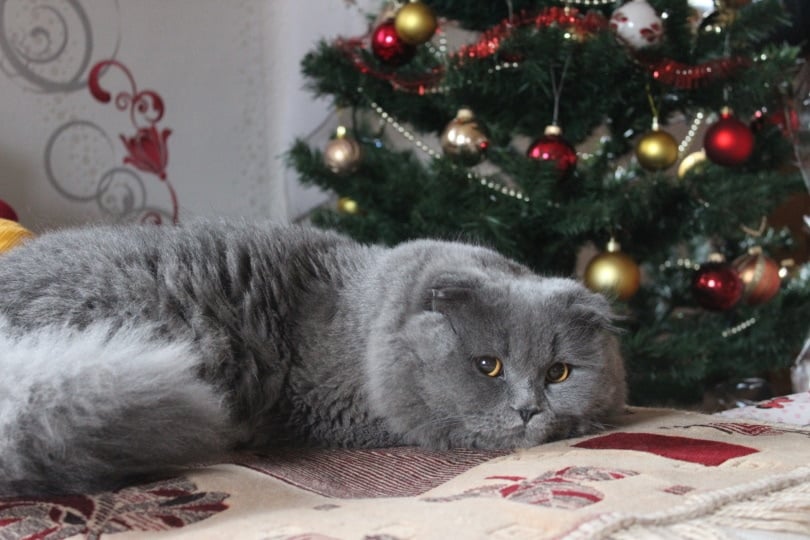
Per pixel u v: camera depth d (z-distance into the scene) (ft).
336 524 2.86
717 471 3.55
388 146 8.97
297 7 9.73
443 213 7.47
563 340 4.66
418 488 3.65
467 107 7.49
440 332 4.63
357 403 4.84
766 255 8.35
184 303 4.72
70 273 4.56
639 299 8.55
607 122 8.13
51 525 3.01
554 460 3.89
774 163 8.18
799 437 4.37
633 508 2.96
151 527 2.99
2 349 3.75
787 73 7.52
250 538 2.77
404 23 7.16
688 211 7.79
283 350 4.90
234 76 9.77
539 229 7.70
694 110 7.86
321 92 8.27
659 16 7.12
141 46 9.04
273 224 5.58
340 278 5.20
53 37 8.38
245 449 4.79
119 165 8.93
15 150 8.19
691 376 7.77
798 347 8.41
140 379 3.66
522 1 7.58
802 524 2.90
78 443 3.44
